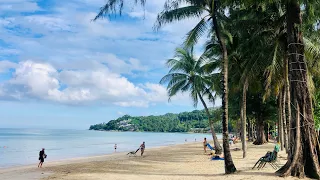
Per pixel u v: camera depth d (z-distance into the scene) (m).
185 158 28.94
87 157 35.97
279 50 19.17
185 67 32.72
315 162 13.18
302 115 13.68
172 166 21.94
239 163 20.30
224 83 16.03
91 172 19.45
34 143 70.62
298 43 14.13
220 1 15.61
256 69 20.67
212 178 14.67
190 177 15.43
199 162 24.08
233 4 16.05
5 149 51.44
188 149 44.47
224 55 16.19
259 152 30.12
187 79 33.25
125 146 62.22
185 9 16.16
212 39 23.95
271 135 71.81
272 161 16.22
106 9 13.82
